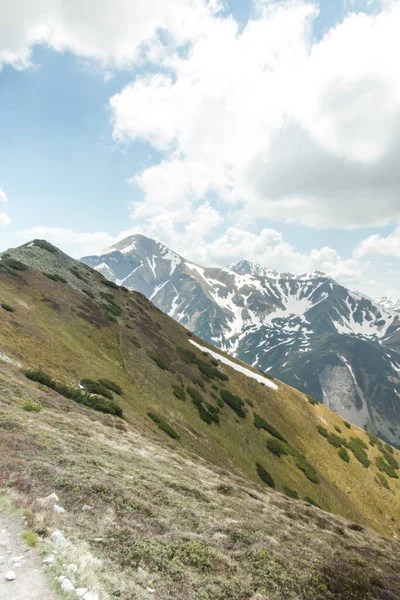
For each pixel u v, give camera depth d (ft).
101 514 39.93
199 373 267.18
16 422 63.62
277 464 209.87
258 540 50.06
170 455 103.40
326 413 318.86
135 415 146.20
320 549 60.90
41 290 222.28
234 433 211.61
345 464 259.39
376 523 221.25
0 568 23.17
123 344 226.38
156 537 39.40
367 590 42.63
